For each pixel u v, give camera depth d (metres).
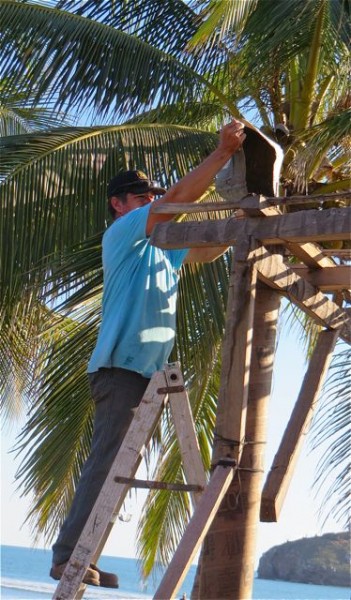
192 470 11.05
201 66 23.89
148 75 22.53
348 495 17.28
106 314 12.74
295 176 20.20
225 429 11.19
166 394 11.34
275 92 22.69
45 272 20.23
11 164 20.56
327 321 13.91
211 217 22.31
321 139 18.89
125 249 12.70
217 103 24.42
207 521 10.59
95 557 11.56
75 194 20.69
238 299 11.53
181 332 20.70
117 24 24.03
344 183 21.03
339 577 153.12
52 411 22.11
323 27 20.58
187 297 20.77
